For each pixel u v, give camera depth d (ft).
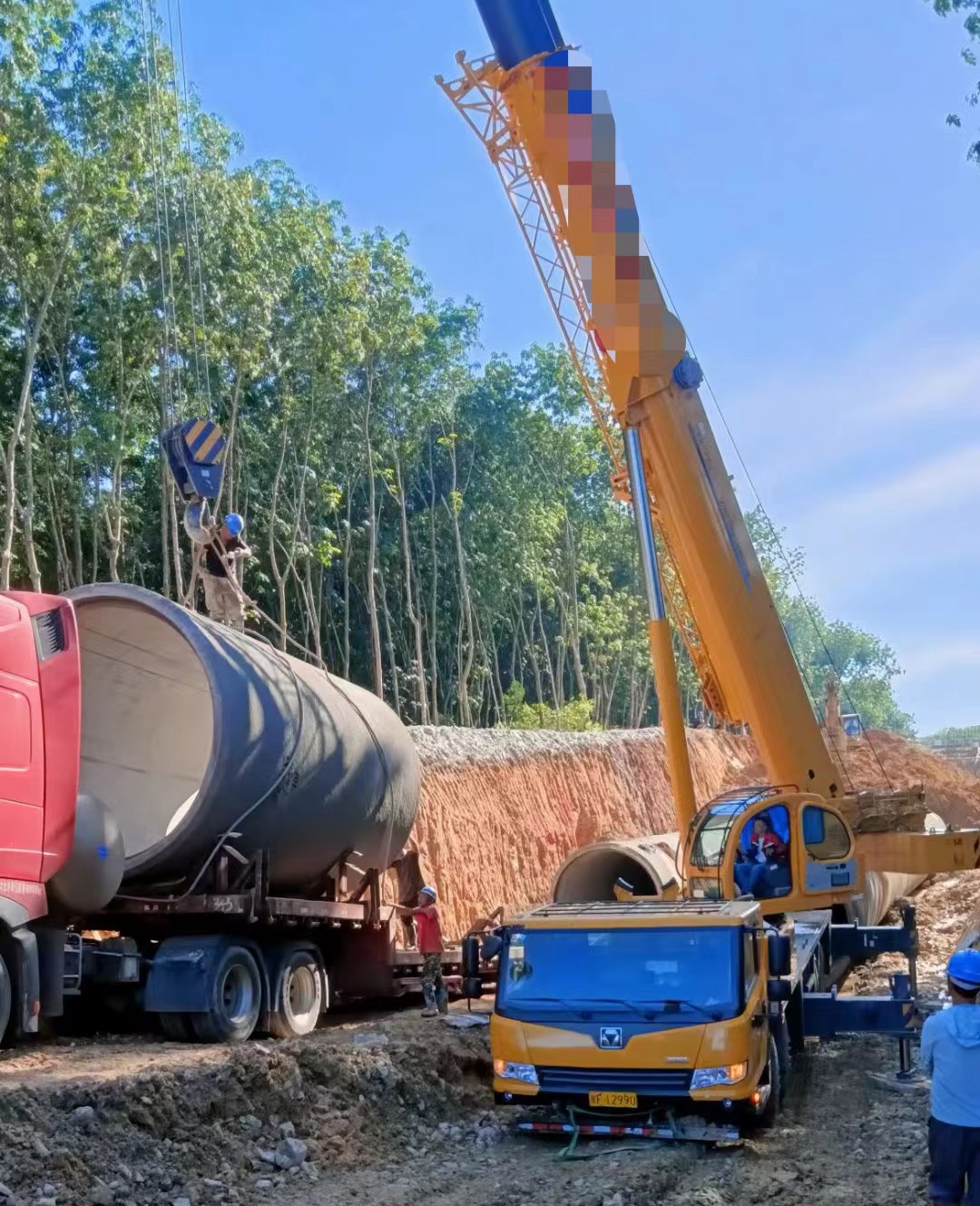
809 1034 39.29
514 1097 32.96
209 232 100.42
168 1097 29.27
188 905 37.96
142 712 45.09
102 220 90.38
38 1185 24.95
